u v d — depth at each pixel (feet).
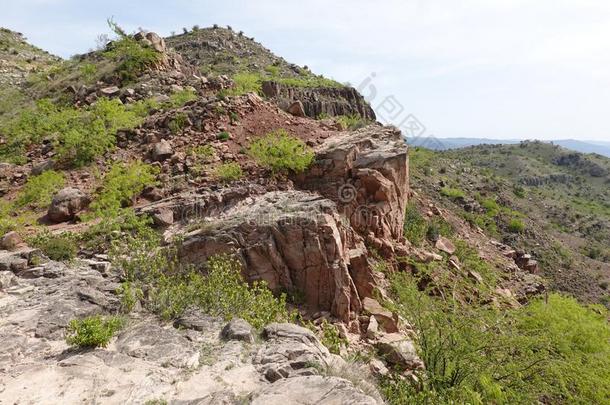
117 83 86.33
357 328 37.99
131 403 18.72
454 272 58.34
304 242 39.09
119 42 96.32
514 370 33.50
